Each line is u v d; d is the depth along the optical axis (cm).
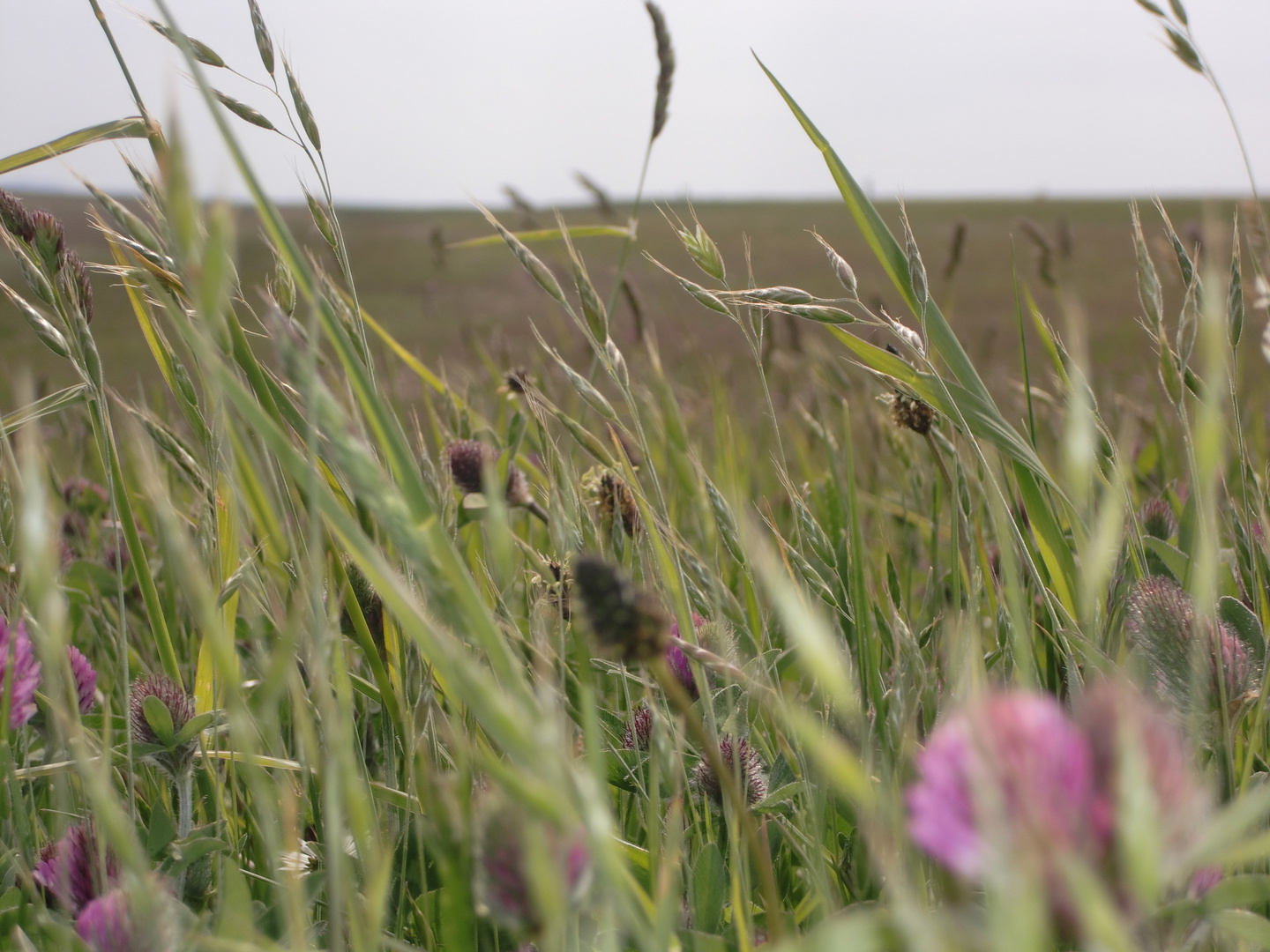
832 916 99
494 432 263
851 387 341
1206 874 76
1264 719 125
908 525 278
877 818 57
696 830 141
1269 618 158
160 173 142
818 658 57
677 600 131
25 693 125
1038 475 157
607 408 155
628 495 192
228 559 152
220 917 95
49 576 72
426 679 129
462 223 4775
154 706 134
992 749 50
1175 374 150
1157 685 118
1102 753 50
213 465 154
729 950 101
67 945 85
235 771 145
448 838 72
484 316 1666
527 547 171
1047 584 171
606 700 183
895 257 164
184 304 142
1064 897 48
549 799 60
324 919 126
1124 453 105
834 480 250
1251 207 181
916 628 185
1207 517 83
